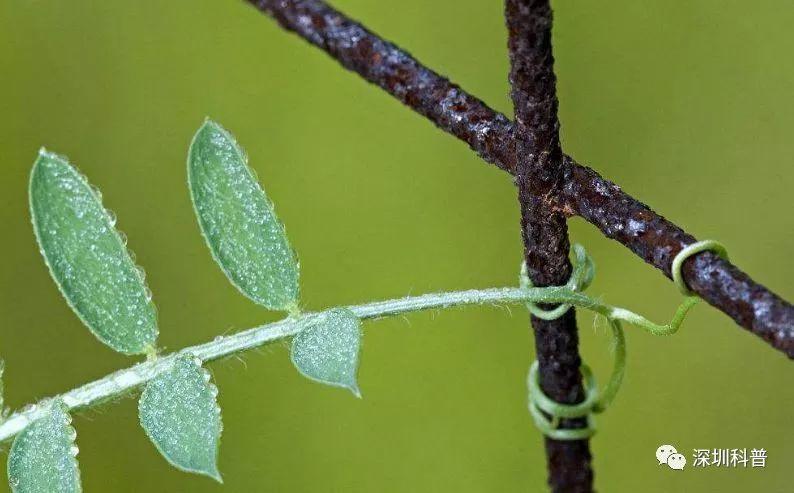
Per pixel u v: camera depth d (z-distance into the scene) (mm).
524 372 291
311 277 292
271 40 292
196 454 204
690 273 196
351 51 203
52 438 207
